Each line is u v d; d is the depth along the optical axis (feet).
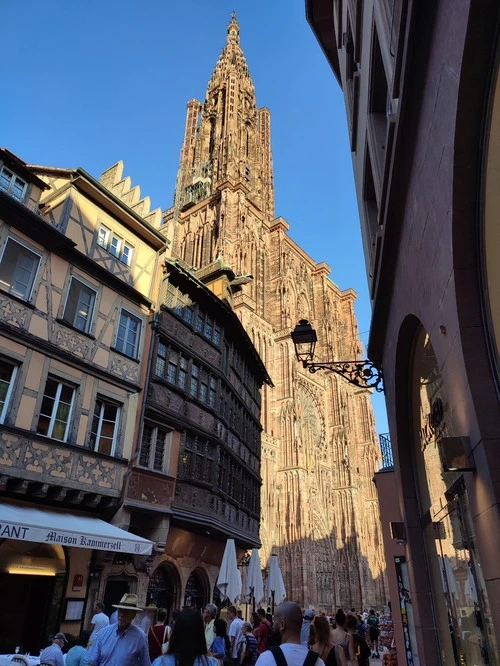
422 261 22.67
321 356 270.67
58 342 53.93
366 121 36.17
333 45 60.44
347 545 228.84
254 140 292.81
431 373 27.58
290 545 188.85
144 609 33.50
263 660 12.05
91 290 60.90
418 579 31.99
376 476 55.72
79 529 45.11
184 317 77.05
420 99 20.45
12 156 53.01
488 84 14.73
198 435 73.31
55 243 55.93
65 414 53.57
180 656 13.42
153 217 77.66
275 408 216.74
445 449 17.02
